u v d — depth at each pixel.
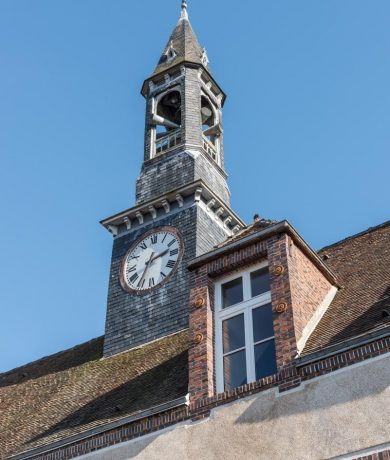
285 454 13.34
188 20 34.12
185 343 20.48
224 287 16.81
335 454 12.84
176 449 14.77
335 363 13.70
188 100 29.89
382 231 19.83
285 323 14.88
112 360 22.34
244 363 15.31
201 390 15.18
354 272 18.11
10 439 19.20
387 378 12.98
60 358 25.25
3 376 26.06
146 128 30.30
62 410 19.59
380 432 12.61
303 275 16.30
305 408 13.59
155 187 27.91
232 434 14.17
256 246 16.47
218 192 28.14
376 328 13.86
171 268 24.48
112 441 15.90
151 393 17.44
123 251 26.30
